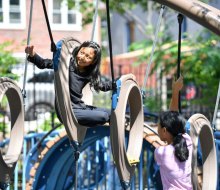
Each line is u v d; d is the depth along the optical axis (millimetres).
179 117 12008
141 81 35062
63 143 17641
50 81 31750
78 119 11102
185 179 11938
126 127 15430
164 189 12078
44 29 17312
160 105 28609
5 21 21016
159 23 12984
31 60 11055
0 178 11148
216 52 26984
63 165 18375
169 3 9297
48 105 30938
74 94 11148
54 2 17391
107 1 10180
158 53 28344
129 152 12141
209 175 13055
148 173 17594
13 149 11773
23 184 19031
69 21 27297
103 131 16844
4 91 10844
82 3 28172
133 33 61875
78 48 11070
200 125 12211
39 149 19125
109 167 21406
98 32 34875
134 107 12250
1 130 24625
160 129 12156
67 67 10883
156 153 12070
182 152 11805
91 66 11125
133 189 17422
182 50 28938
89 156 20188
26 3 17438
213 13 9148
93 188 20562
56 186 18734
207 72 26516
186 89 30359
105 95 31859
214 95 27438
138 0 35594
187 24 41438
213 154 13078
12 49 24203
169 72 28219
